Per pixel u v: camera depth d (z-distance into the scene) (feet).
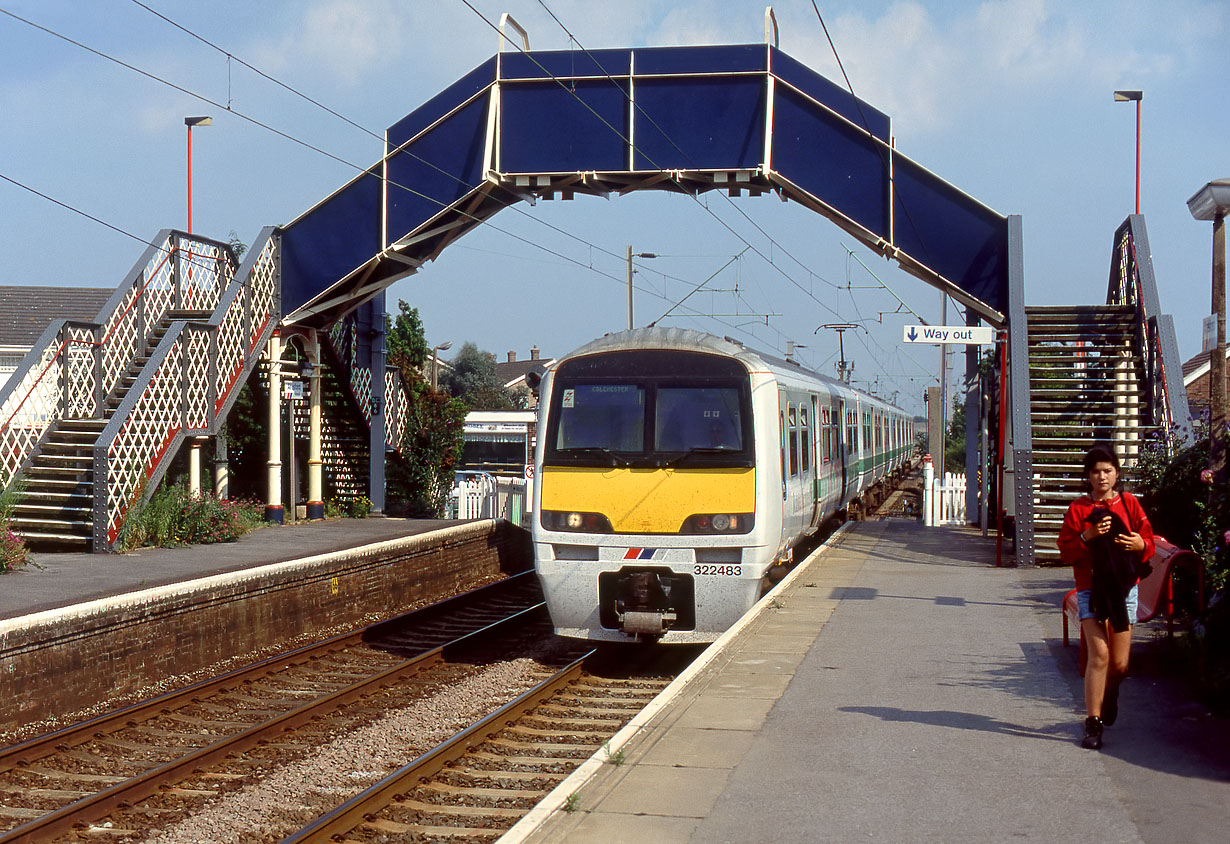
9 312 110.73
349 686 36.06
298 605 46.47
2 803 25.43
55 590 39.50
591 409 41.06
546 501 40.47
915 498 118.21
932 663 30.04
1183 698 25.57
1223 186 29.17
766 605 39.09
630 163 63.62
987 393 67.62
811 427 53.88
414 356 151.02
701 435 40.09
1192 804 18.57
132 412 53.21
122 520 52.16
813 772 20.81
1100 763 20.95
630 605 39.45
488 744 29.99
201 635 39.96
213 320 59.98
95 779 27.30
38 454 53.98
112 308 60.08
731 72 63.05
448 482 87.61
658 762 21.59
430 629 50.83
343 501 77.10
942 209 61.67
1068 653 30.91
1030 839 17.15
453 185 65.10
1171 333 51.65
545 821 18.34
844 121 62.59
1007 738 22.77
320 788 26.53
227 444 70.49
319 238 66.95
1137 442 52.85
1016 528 50.03
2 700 31.04
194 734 31.83
